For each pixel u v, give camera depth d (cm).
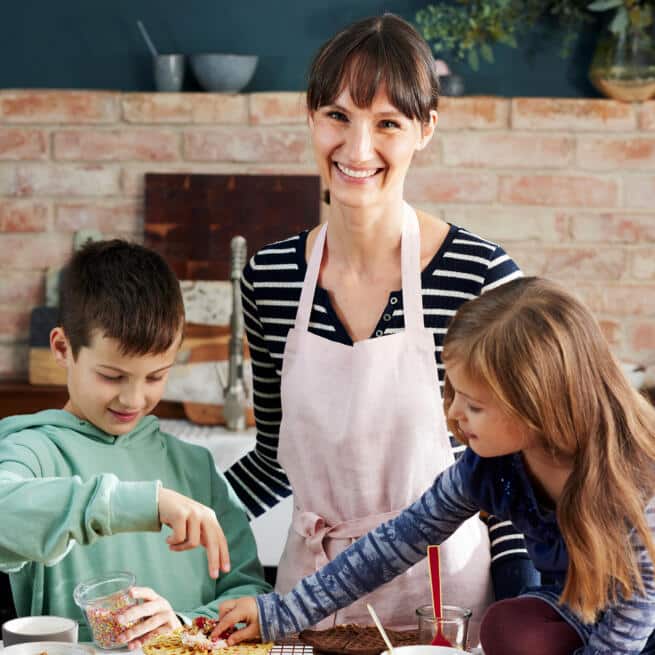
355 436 172
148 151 364
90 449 175
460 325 144
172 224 364
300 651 149
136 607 150
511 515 154
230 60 357
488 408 142
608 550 136
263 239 362
